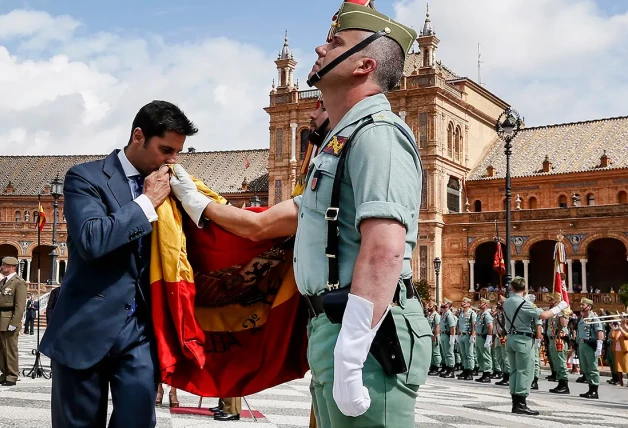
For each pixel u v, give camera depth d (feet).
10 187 284.61
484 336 80.59
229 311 14.74
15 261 46.73
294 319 14.28
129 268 13.50
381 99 11.04
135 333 13.44
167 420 31.42
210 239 14.30
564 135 226.58
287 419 33.04
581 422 40.04
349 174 10.48
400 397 10.21
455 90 217.56
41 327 166.50
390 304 9.98
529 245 190.60
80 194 13.62
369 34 11.17
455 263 199.41
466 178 222.07
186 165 285.64
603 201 200.54
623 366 82.89
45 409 32.94
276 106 221.46
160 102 14.14
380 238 9.71
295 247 11.21
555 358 70.28
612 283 199.52
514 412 43.37
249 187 264.31
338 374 9.48
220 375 14.49
